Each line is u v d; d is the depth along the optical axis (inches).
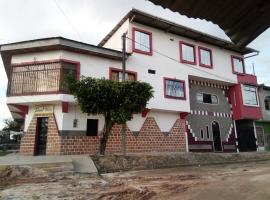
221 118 1058.7
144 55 854.5
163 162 671.1
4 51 723.4
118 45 905.5
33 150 695.7
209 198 248.2
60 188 371.9
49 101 685.9
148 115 849.5
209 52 1036.5
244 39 161.2
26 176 456.8
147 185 374.6
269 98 1252.5
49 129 700.0
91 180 440.8
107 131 667.4
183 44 967.0
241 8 136.3
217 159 790.5
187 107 906.7
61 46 702.5
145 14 828.0
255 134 1143.0
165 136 866.8
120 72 802.2
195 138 957.2
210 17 145.0
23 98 697.6
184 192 294.8
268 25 148.1
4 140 1739.7
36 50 722.2
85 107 635.5
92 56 758.5
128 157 638.5
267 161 834.8
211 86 1066.1
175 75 911.0
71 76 663.8
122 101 650.8
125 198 309.7
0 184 401.1
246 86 1114.7
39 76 708.0
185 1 132.9
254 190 244.7
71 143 695.1
